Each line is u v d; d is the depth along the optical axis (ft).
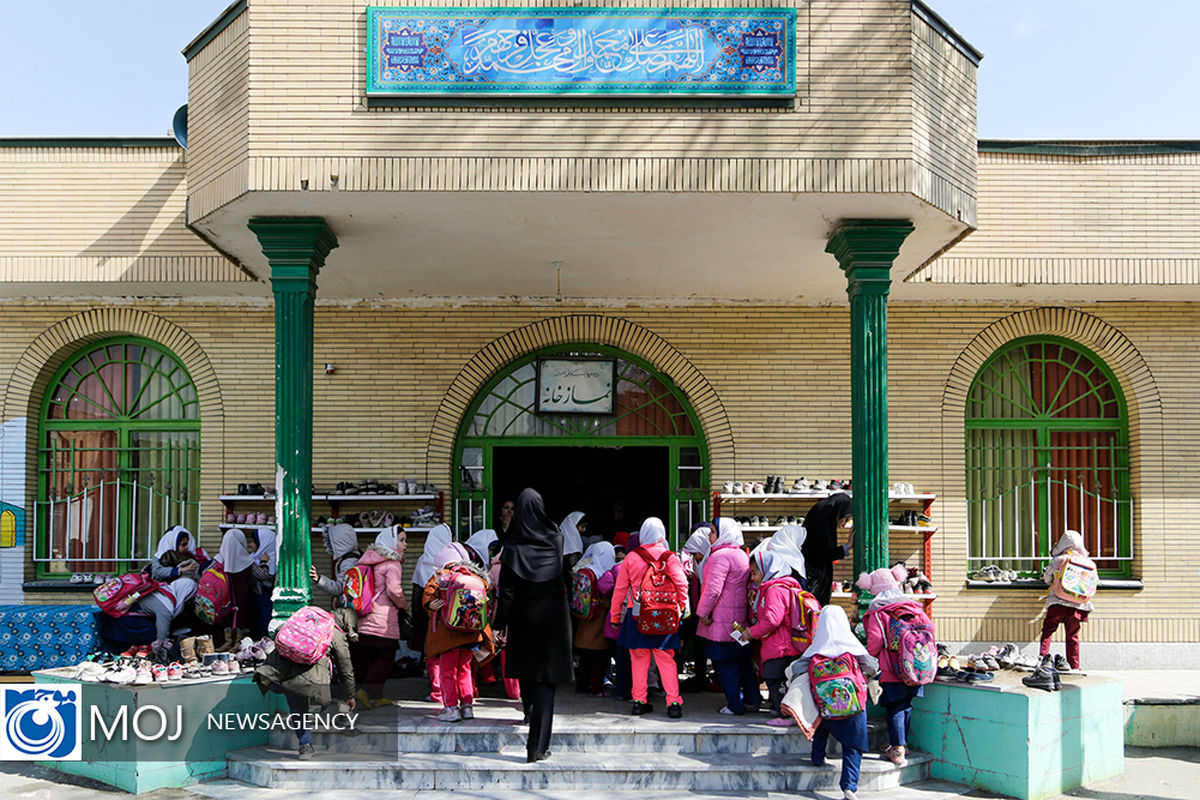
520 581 23.44
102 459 37.27
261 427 36.24
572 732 24.66
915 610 24.11
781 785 23.41
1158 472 36.50
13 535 36.19
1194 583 36.19
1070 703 24.76
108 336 37.19
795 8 25.09
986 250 33.68
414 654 34.12
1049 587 34.99
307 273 26.86
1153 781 25.55
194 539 36.73
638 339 36.78
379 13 24.72
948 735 25.00
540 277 33.78
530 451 48.39
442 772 23.41
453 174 24.52
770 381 36.76
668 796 22.94
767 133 24.86
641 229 27.96
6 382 36.47
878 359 26.91
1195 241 33.81
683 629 29.09
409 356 36.65
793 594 25.04
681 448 37.42
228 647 29.35
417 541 35.53
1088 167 34.01
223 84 25.96
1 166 34.01
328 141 24.56
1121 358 36.78
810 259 31.19
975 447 37.52
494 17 24.81
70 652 29.19
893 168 24.81
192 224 27.25
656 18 24.93
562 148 24.70
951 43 26.91
